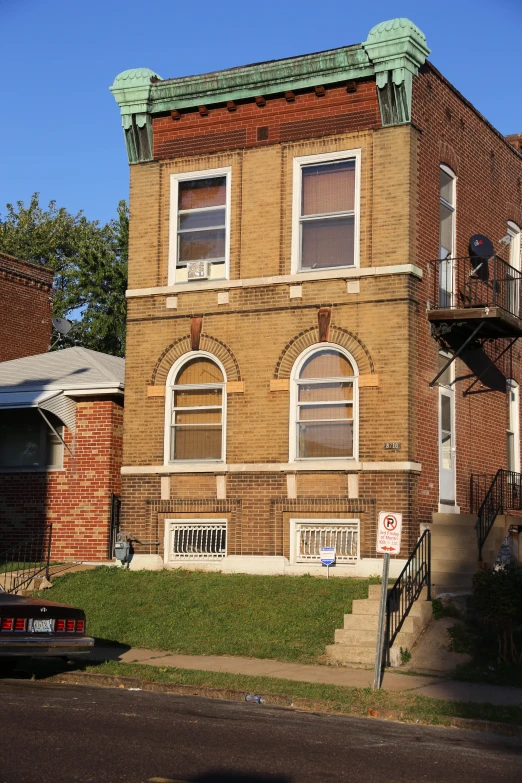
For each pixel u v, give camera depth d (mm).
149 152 22672
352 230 20844
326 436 20594
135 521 21766
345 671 15180
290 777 8570
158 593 19312
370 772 8930
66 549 24109
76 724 10406
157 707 11969
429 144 21250
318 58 20906
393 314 20094
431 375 20812
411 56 20281
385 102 20453
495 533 20922
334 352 20641
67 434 24484
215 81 21828
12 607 13344
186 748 9508
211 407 21594
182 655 16188
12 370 27031
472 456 22594
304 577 19812
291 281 20891
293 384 20812
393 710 12258
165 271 22234
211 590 19188
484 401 23359
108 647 16688
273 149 21531
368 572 19609
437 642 16312
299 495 20453
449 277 22203
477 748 10500
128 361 22312
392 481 19734
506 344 24656
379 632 13922
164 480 21625
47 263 54750
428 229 20984
